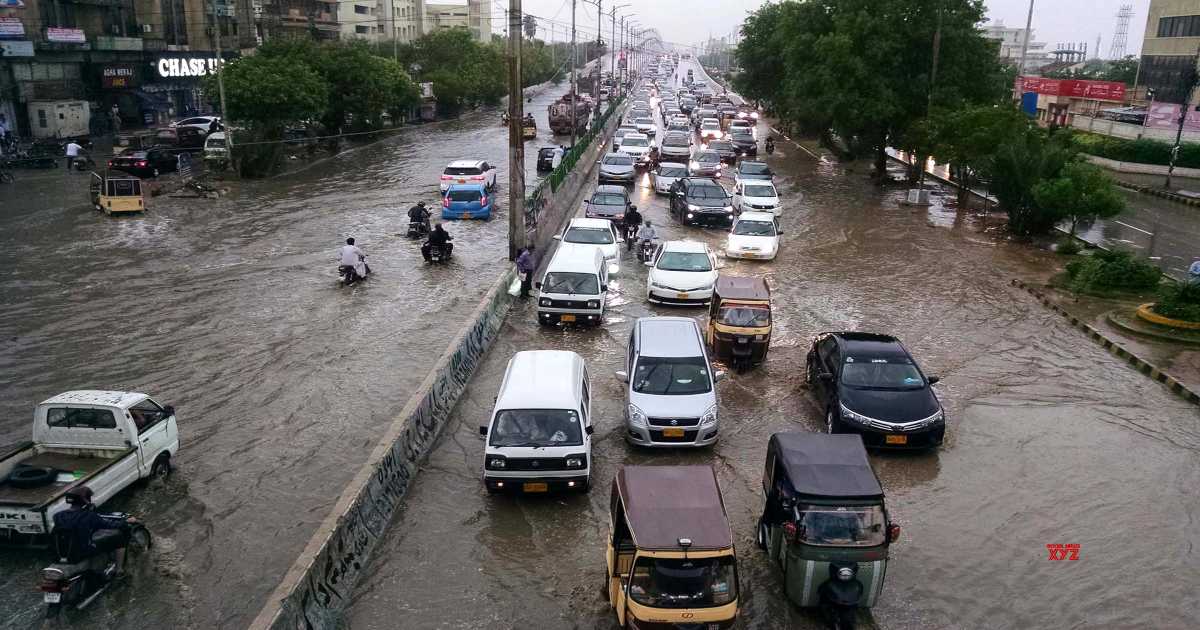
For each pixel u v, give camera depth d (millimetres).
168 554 10312
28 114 47219
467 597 9625
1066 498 11953
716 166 40594
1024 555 10539
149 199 34875
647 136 54469
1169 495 12062
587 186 40812
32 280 22562
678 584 8469
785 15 51719
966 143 32812
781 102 62062
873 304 21484
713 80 139000
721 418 14805
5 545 10352
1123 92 61250
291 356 17203
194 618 9141
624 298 22250
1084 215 27531
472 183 33469
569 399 12297
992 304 21656
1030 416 14789
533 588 9828
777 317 20422
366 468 11195
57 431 11477
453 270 24531
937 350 18094
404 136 60188
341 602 9328
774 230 26984
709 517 8930
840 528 9273
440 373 14859
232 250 26406
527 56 99125
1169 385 16172
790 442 10539
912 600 9648
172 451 12430
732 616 8484
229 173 41156
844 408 13445
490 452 11625
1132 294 22266
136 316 19672
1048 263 26203
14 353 17156
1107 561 10414
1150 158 49438
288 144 48406
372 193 37406
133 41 55875
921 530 11094
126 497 11609
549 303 19516
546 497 11992
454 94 73500
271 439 13477
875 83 38469
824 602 9133
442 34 80312
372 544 10500
